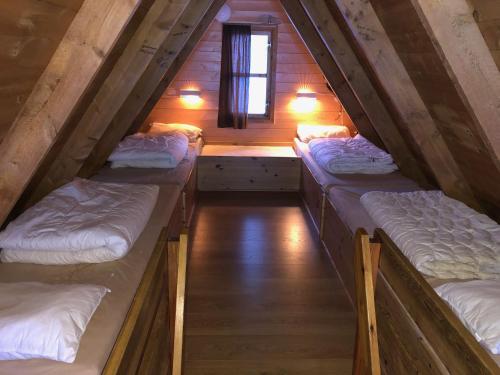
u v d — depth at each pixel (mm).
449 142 2102
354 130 4926
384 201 2232
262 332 2340
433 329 1398
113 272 1661
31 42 1254
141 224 1950
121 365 1168
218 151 4727
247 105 4797
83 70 1501
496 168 1823
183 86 4742
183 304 1586
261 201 4398
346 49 2867
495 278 1619
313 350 2215
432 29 1483
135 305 1378
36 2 1129
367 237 1705
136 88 2916
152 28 2172
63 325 1194
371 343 1652
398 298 1714
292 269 3012
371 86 2947
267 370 2078
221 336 2299
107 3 1450
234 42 4586
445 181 2277
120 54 2141
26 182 1581
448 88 1714
